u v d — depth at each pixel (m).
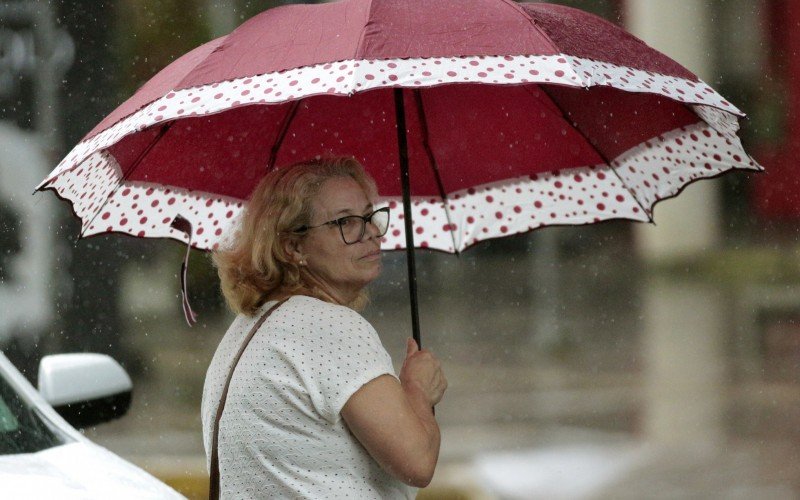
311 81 9.83
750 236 102.81
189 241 11.70
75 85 51.06
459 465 35.03
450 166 14.10
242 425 10.24
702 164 13.12
